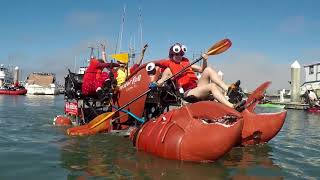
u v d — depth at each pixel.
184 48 4.97
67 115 7.50
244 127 4.62
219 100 4.28
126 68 6.67
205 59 4.75
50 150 4.40
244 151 4.44
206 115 3.91
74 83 7.00
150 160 3.85
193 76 5.02
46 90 29.89
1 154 4.14
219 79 4.38
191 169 3.50
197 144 3.64
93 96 6.71
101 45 7.67
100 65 6.46
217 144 3.56
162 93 5.02
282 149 4.69
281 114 4.66
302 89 21.67
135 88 5.33
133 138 4.66
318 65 20.72
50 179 3.20
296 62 18.23
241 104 4.29
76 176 3.29
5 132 5.84
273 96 23.11
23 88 29.86
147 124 4.44
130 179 3.19
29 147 4.57
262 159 4.04
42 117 8.45
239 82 4.25
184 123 3.85
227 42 4.67
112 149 4.46
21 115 8.95
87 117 6.79
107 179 3.19
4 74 39.06
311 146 5.05
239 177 3.30
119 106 5.67
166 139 3.90
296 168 3.69
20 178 3.23
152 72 5.14
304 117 11.70
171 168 3.52
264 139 4.71
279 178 3.31
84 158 3.99
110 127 5.73
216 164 3.69
